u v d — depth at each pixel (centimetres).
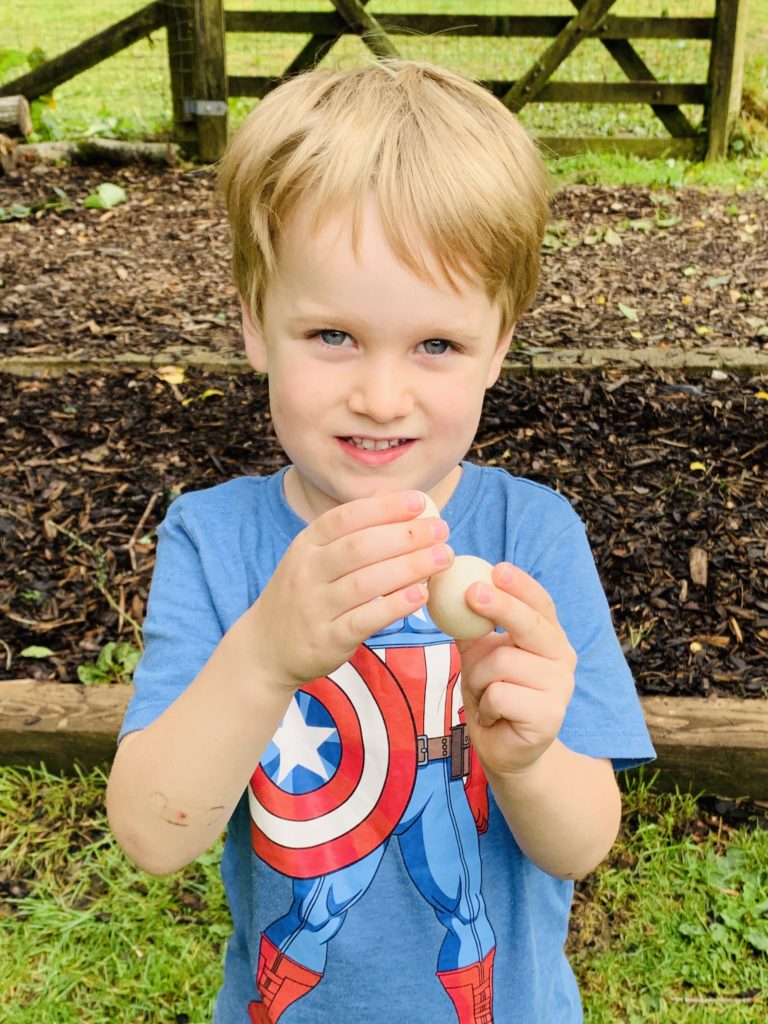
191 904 109
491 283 53
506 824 62
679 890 109
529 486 66
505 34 347
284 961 60
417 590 44
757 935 104
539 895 64
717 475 173
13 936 105
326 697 61
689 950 103
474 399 54
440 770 61
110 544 158
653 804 117
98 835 116
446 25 346
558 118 392
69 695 123
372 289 50
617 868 112
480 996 61
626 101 350
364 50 341
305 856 60
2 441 183
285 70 343
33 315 234
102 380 204
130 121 377
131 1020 99
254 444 184
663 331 228
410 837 60
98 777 121
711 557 153
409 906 60
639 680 132
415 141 51
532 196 56
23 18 522
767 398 198
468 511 65
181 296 246
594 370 207
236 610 62
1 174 330
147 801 51
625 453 180
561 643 47
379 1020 61
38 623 143
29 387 202
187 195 319
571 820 54
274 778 60
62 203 307
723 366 208
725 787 117
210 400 198
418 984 60
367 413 52
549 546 63
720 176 337
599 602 63
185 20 332
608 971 101
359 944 60
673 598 146
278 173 52
